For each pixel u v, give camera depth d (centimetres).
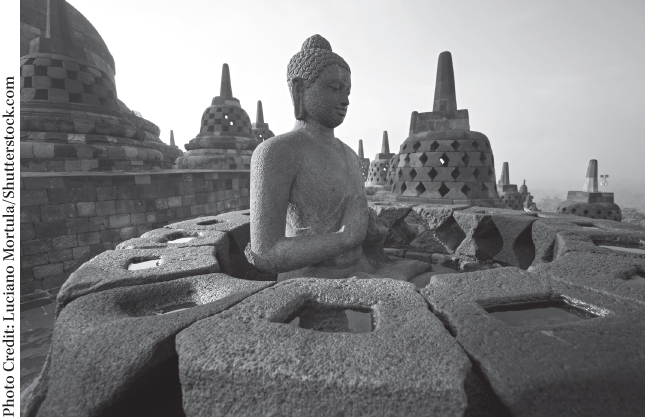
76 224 564
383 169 1486
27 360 322
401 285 150
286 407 92
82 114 700
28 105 658
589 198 973
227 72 1388
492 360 98
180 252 210
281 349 102
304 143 240
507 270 167
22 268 503
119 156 721
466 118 584
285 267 214
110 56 1344
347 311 136
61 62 691
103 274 171
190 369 98
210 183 876
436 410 86
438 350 101
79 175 566
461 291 145
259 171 218
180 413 132
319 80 234
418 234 393
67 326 124
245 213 365
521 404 89
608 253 193
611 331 110
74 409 104
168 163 1339
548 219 293
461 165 541
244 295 144
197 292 161
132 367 105
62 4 732
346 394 90
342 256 240
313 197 237
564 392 91
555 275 159
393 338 107
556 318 134
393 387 88
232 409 95
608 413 91
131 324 121
